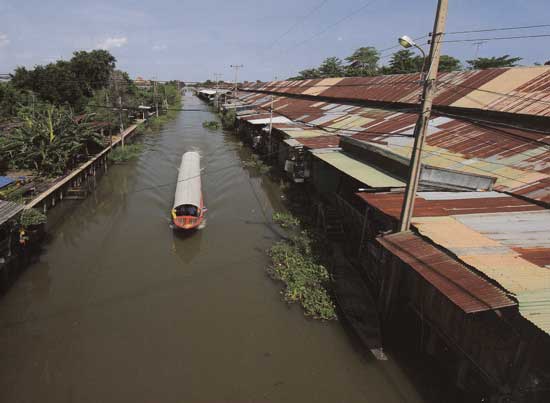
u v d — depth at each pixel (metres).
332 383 9.59
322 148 19.09
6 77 42.00
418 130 8.90
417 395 9.02
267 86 64.38
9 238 13.70
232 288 13.73
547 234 8.90
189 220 17.88
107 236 17.92
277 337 11.23
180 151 35.72
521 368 7.03
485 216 10.08
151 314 12.27
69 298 13.05
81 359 10.34
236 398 9.12
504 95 17.23
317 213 18.52
